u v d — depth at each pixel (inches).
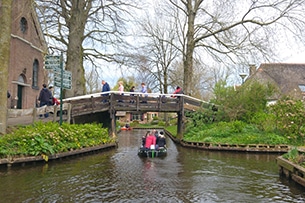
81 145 526.3
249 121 730.8
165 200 270.8
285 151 601.3
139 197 278.7
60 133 476.1
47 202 257.6
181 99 775.1
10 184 307.7
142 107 738.2
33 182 319.0
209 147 634.8
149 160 490.9
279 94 797.9
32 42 893.8
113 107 706.8
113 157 514.0
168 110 764.6
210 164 457.7
